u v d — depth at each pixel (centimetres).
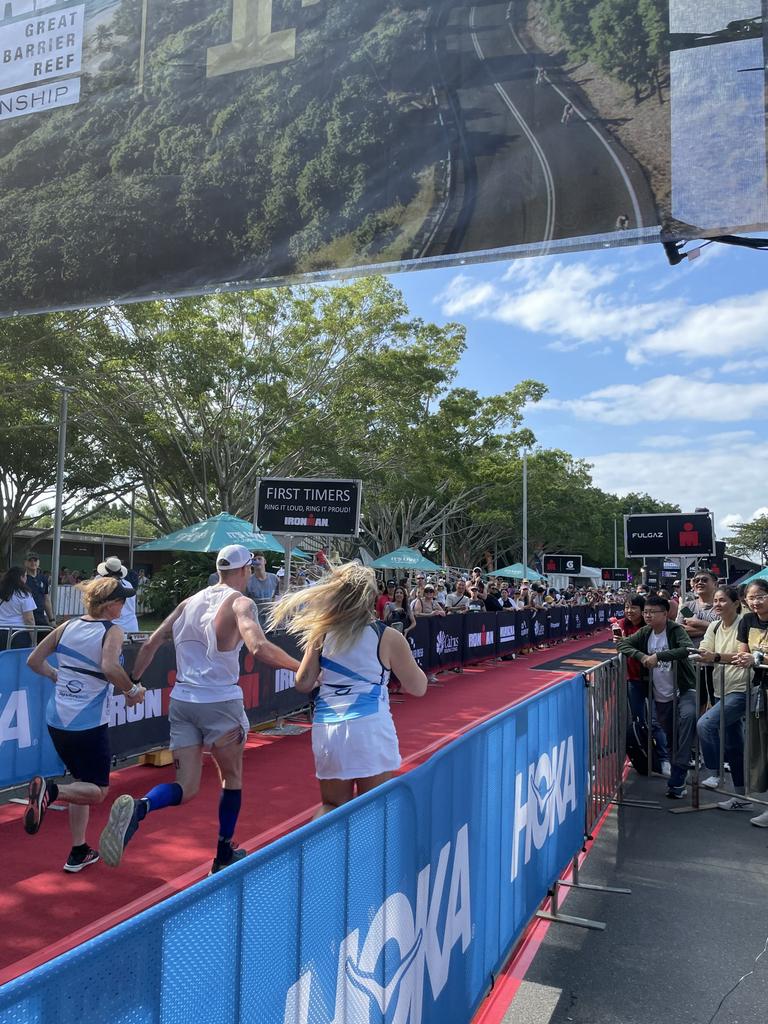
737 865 488
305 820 564
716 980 342
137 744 680
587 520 5953
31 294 525
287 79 468
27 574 1225
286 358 2297
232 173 480
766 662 579
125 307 1862
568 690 463
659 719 693
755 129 375
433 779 252
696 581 869
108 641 440
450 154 431
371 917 206
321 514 1377
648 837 543
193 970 138
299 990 172
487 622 1712
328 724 365
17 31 525
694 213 383
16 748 610
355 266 452
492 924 316
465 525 5459
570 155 406
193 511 2494
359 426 2484
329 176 458
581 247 404
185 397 2158
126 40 509
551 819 413
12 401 1942
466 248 427
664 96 389
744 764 607
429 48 438
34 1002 106
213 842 510
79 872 452
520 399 3684
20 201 528
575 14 407
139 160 501
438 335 2698
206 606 436
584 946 375
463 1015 280
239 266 480
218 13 489
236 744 441
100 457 2712
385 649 371
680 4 389
